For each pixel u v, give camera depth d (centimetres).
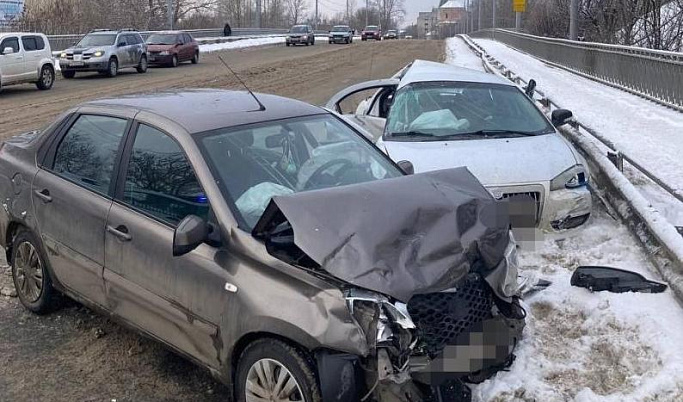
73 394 414
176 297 392
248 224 379
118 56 2834
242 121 443
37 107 1792
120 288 429
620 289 498
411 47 5159
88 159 472
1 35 2139
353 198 361
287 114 470
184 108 457
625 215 644
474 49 3912
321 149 457
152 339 423
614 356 422
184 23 7288
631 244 603
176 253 369
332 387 325
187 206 401
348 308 327
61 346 472
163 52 3350
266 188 405
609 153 827
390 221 350
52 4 3950
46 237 487
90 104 496
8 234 531
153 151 431
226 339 364
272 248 358
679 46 2205
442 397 371
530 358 413
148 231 409
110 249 433
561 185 625
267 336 349
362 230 343
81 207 455
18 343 476
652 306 468
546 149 663
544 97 1237
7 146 549
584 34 2864
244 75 2788
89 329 497
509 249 388
